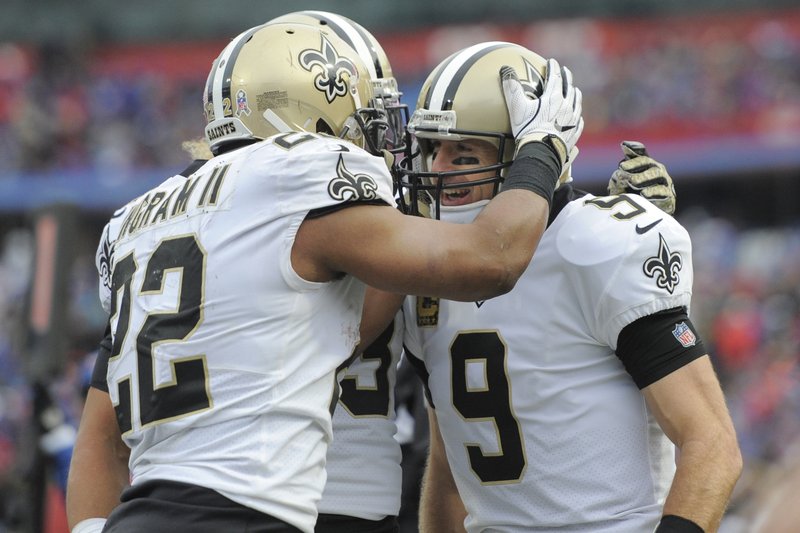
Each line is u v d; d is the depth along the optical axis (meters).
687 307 8.37
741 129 57.78
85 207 59.06
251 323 7.45
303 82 8.64
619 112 59.47
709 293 45.53
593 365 8.51
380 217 7.54
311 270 7.54
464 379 8.81
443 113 8.77
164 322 7.64
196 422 7.41
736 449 7.95
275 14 72.88
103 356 9.27
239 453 7.30
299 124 8.66
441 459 9.70
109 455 9.17
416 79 68.62
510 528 8.83
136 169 61.16
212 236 7.64
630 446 8.49
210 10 72.69
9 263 50.22
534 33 68.31
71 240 15.48
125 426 7.85
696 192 62.16
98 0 72.88
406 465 13.30
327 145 7.71
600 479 8.47
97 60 71.38
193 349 7.50
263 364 7.41
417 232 7.57
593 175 58.94
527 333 8.58
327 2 72.38
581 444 8.49
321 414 7.56
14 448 24.19
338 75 8.80
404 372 13.39
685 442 7.95
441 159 8.98
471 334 8.77
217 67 8.88
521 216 7.77
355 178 7.58
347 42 9.51
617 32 65.75
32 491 14.77
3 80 66.81
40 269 15.30
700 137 58.25
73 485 9.03
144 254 7.99
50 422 14.95
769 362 36.66
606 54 64.81
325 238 7.50
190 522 7.21
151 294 7.80
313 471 7.53
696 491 7.72
